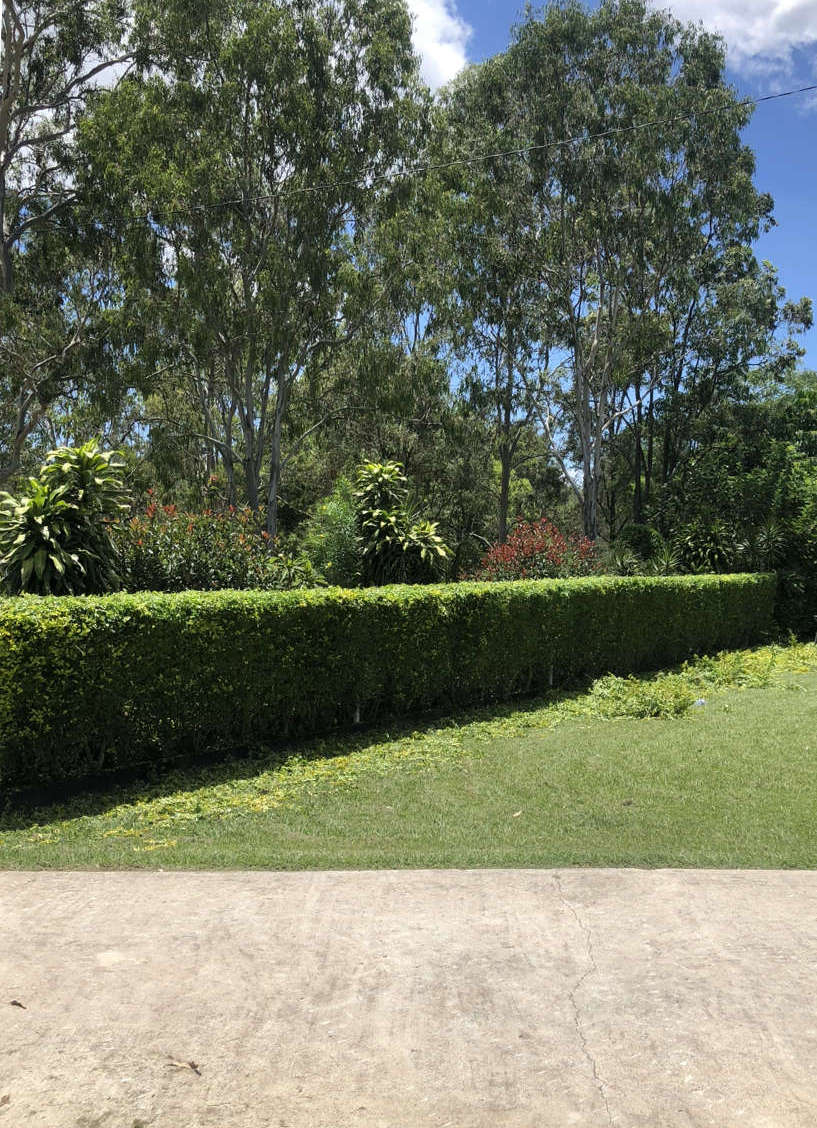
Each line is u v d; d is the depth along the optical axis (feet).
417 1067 9.46
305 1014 10.53
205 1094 8.95
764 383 115.44
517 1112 8.71
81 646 21.47
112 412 83.66
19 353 92.07
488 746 26.84
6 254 95.25
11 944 12.50
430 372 85.25
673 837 17.95
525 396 109.50
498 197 93.40
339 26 82.64
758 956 12.20
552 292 102.58
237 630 25.02
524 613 35.60
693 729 29.01
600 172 92.73
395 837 18.02
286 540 57.77
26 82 94.02
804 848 17.26
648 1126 8.50
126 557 35.76
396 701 30.42
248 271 79.41
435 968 11.80
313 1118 8.59
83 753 22.45
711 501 74.54
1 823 18.80
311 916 13.61
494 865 16.33
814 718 30.76
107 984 11.27
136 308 79.41
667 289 106.32
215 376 90.38
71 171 95.14
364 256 83.92
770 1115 8.67
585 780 22.47
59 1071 9.30
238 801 20.54
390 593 30.19
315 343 84.17
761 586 59.62
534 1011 10.66
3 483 94.27
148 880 15.37
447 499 113.50
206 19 78.33
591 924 13.33
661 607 45.70
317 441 108.68
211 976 11.51
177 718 23.82
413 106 81.92
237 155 78.13
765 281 109.19
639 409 119.96
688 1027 10.30
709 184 97.96
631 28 93.40
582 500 109.50
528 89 95.14
